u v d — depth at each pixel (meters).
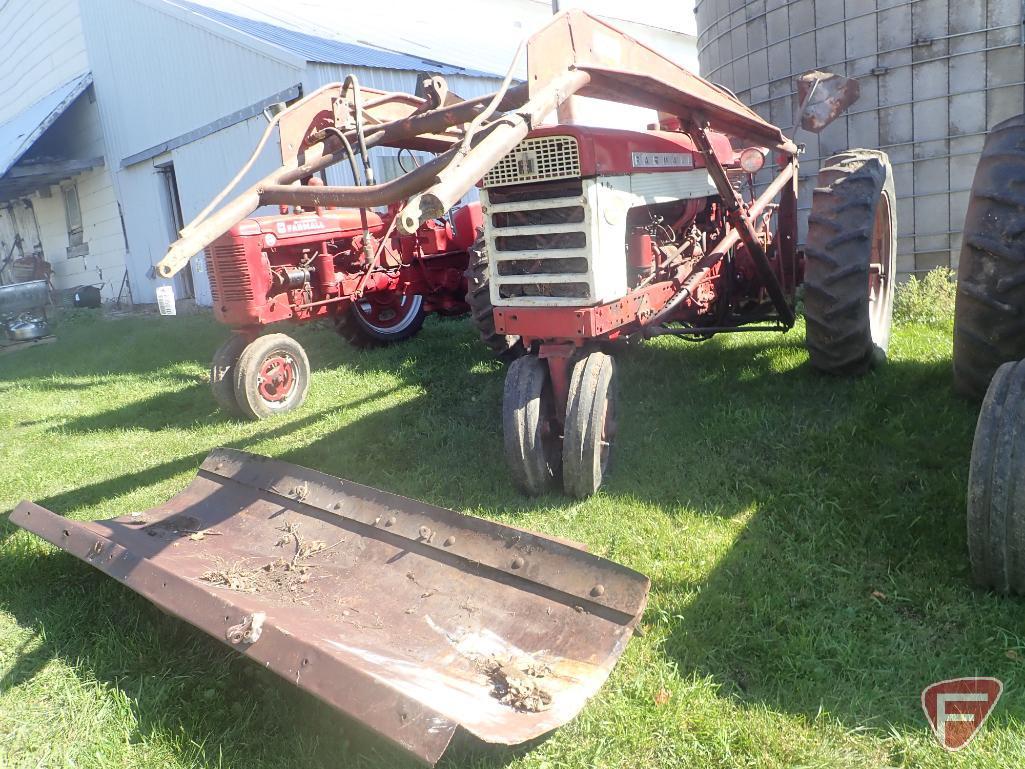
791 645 2.42
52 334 11.33
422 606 2.62
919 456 3.55
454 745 2.14
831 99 4.66
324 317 7.06
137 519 3.46
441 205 2.37
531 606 2.48
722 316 4.89
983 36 5.96
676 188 4.09
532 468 3.55
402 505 2.98
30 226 19.47
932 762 1.95
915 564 2.75
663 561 2.97
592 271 3.36
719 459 3.79
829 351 4.45
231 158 11.14
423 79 3.71
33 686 2.61
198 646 2.72
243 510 3.40
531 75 2.81
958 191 6.32
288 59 9.48
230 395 5.55
